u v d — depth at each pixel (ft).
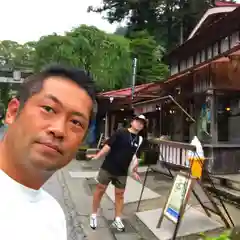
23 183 2.72
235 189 23.12
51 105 2.80
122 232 15.24
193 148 14.33
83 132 3.03
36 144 2.70
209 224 15.47
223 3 36.63
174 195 14.69
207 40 34.37
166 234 14.47
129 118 56.90
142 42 86.28
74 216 17.99
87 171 35.58
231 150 28.32
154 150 33.76
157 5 97.45
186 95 33.14
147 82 81.35
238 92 29.22
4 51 86.58
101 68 64.95
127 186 26.03
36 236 2.66
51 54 60.18
